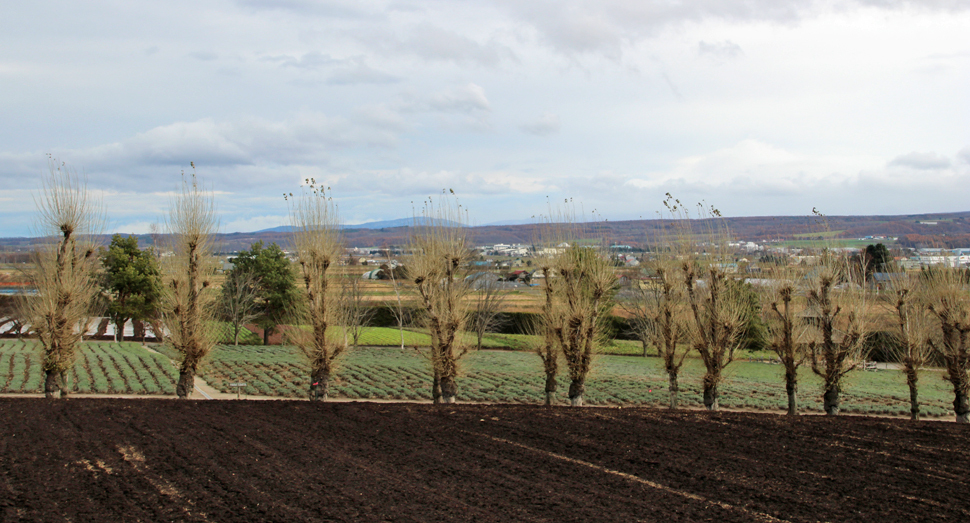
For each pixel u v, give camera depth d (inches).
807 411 1385.3
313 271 1055.6
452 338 1053.2
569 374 1077.8
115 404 875.4
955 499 502.0
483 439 697.0
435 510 465.7
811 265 1065.5
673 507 477.7
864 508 480.1
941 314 1063.6
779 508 478.6
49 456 600.1
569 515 457.4
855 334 1021.2
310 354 1051.3
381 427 754.2
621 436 713.6
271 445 659.4
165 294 1093.8
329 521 439.5
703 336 1057.5
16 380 1433.3
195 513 453.4
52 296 1050.1
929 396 1633.9
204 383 1592.0
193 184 1088.2
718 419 816.3
